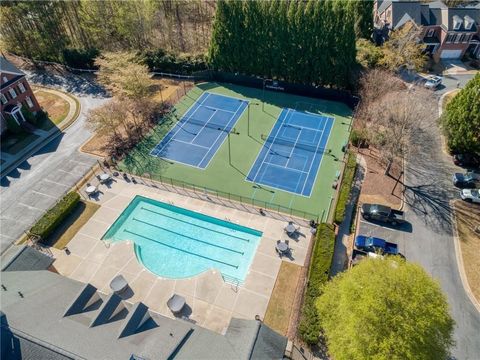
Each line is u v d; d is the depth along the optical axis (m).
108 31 69.38
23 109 51.38
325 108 56.81
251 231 37.19
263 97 59.50
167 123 53.22
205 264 34.56
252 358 21.62
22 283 26.30
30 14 63.88
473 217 38.25
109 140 50.00
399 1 68.69
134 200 40.62
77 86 62.69
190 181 43.41
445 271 33.19
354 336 22.27
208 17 84.44
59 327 22.14
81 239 36.19
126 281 32.19
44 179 43.66
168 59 63.34
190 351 22.08
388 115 41.53
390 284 23.22
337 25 53.44
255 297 31.36
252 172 44.97
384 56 56.72
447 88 60.41
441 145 47.62
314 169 45.47
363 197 40.59
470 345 27.95
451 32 65.88
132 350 21.20
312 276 31.19
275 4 55.25
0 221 38.44
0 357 20.22
